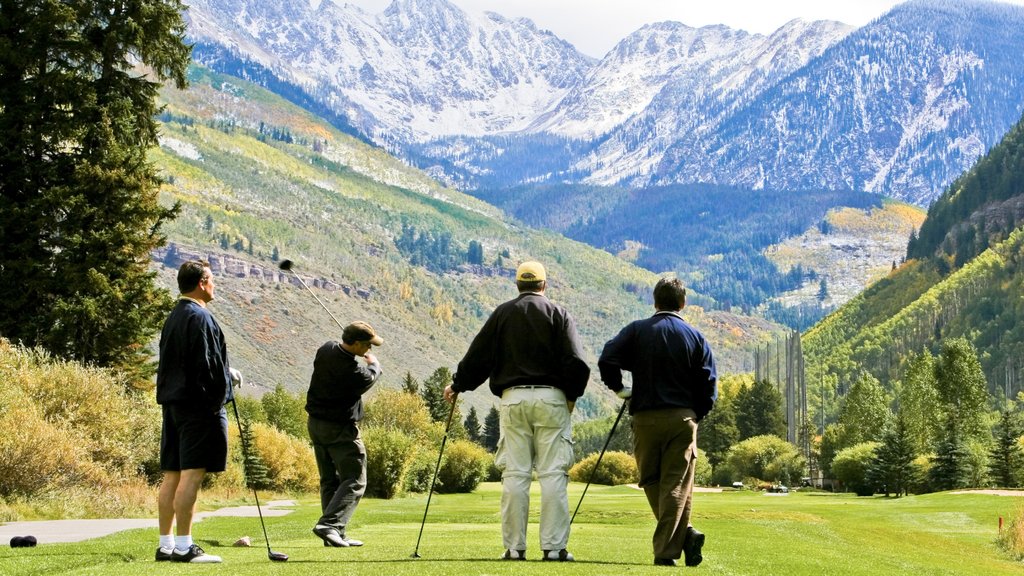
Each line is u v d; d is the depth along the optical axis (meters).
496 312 8.90
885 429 72.44
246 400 80.62
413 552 9.73
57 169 30.77
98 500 20.56
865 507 38.69
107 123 31.47
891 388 185.38
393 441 40.09
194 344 8.48
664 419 8.70
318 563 8.07
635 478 85.00
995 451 74.75
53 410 23.17
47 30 31.41
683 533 8.70
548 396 8.70
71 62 33.00
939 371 100.31
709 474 108.00
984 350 188.38
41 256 30.31
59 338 29.19
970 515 33.50
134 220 31.16
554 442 8.78
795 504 41.75
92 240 29.97
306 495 40.69
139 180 31.19
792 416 110.81
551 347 8.75
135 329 30.25
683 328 8.82
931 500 44.25
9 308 29.39
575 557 9.39
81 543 10.07
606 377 8.88
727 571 8.45
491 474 84.44
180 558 8.52
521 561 8.38
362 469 10.52
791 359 111.94
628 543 12.15
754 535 16.34
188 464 8.50
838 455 80.31
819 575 9.57
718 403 135.38
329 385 10.31
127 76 34.06
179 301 8.67
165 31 34.00
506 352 8.82
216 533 12.28
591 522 21.05
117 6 33.09
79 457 21.02
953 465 72.50
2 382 22.17
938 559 17.66
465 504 32.88
